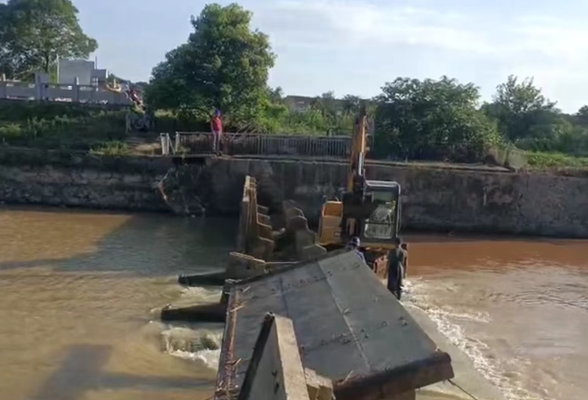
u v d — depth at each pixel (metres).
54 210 32.28
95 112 40.28
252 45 39.94
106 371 12.05
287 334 4.78
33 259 21.42
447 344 14.42
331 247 18.17
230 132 38.53
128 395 11.03
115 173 33.50
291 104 58.41
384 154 40.34
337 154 35.50
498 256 26.36
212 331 14.41
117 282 18.75
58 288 17.89
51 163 33.47
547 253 27.50
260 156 34.62
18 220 29.00
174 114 40.09
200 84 39.28
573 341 15.22
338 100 58.19
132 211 33.28
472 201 32.06
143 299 17.00
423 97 41.38
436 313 17.19
